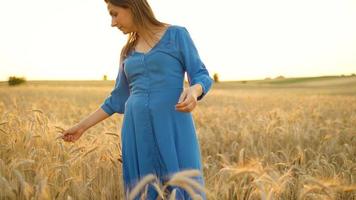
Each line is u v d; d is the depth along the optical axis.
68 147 5.40
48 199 3.32
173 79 3.28
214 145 7.10
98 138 5.30
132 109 3.35
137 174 3.39
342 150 6.76
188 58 3.26
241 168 3.62
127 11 3.23
